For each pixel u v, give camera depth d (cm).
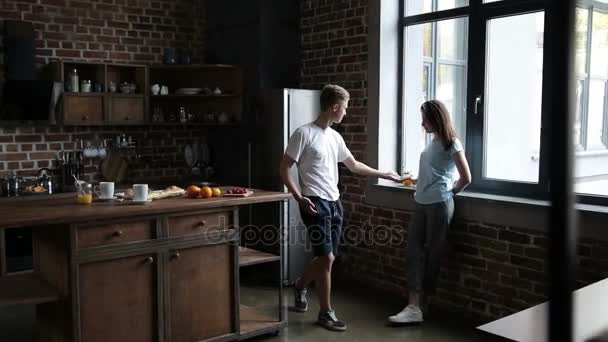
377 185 467
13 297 281
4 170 473
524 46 382
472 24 412
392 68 469
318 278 381
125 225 301
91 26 512
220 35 556
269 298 448
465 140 423
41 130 489
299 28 537
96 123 491
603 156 358
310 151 362
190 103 559
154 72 544
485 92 408
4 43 459
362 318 403
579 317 163
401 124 473
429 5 450
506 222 376
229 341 346
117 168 527
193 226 326
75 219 279
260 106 495
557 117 78
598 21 358
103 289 295
